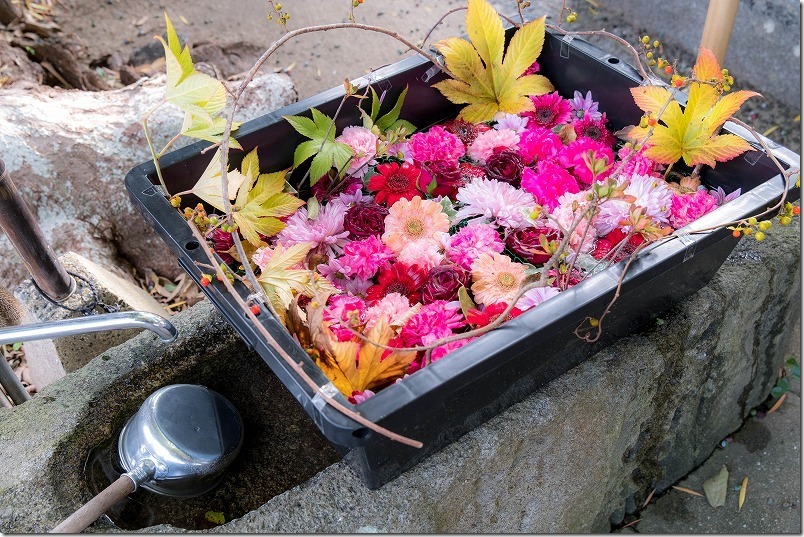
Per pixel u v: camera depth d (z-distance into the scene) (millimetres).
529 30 1289
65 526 923
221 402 1115
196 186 1094
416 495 1003
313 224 1179
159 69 2365
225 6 2617
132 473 1000
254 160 1148
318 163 1197
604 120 1384
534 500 1198
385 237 1146
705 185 1269
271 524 981
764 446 1605
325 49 2486
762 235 951
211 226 1065
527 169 1243
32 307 1415
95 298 1433
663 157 1192
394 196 1215
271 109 1853
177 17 2551
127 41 2424
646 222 1003
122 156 1757
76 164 1726
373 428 779
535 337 906
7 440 1055
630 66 1341
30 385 1694
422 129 1441
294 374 853
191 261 988
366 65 2426
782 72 2170
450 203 1229
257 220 1117
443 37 2502
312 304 934
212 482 1100
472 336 909
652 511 1530
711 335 1266
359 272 1108
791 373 1710
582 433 1161
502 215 1168
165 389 1078
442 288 1066
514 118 1356
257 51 2477
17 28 2264
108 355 1171
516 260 1162
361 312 1046
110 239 1767
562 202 1176
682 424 1408
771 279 1313
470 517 1114
